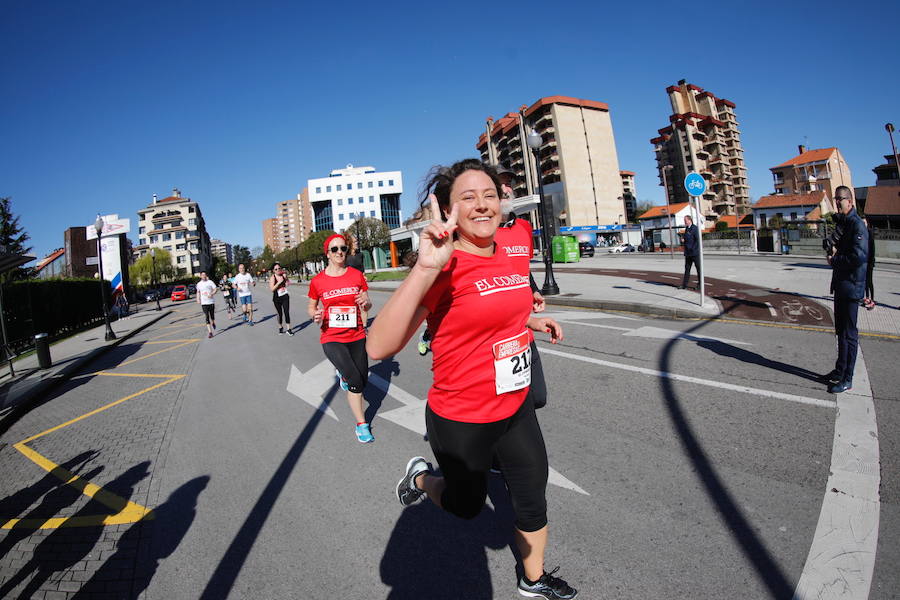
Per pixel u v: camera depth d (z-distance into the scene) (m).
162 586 2.43
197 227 99.06
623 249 55.09
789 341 5.86
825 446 3.15
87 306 24.50
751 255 27.86
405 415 4.57
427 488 2.12
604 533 2.47
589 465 3.20
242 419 5.02
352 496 3.14
